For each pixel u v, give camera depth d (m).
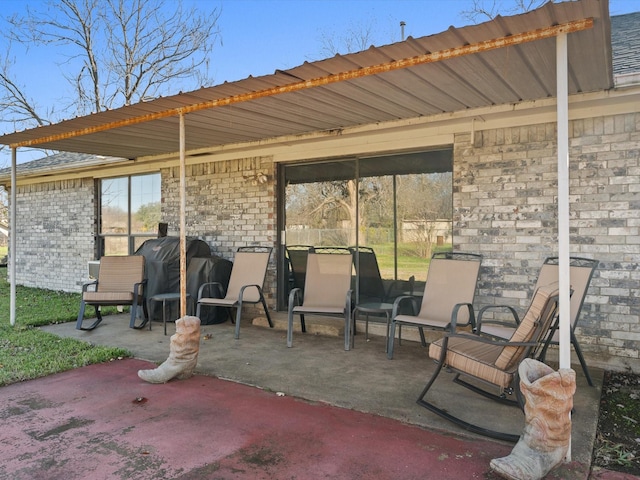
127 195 8.90
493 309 5.14
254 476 2.59
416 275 5.83
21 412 3.49
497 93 4.26
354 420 3.31
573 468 2.63
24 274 10.90
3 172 10.96
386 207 6.05
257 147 6.73
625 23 7.21
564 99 2.75
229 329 6.26
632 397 3.83
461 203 5.31
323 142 6.36
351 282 6.25
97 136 5.88
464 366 3.22
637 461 2.77
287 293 6.93
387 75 3.69
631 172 4.41
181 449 2.90
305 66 3.32
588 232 4.60
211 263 6.59
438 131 5.45
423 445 2.93
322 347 5.30
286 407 3.55
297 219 6.79
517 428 3.16
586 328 4.63
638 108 4.34
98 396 3.81
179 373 4.15
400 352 5.09
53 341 5.52
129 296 6.18
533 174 4.91
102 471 2.65
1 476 2.60
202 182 7.57
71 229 9.77
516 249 5.00
